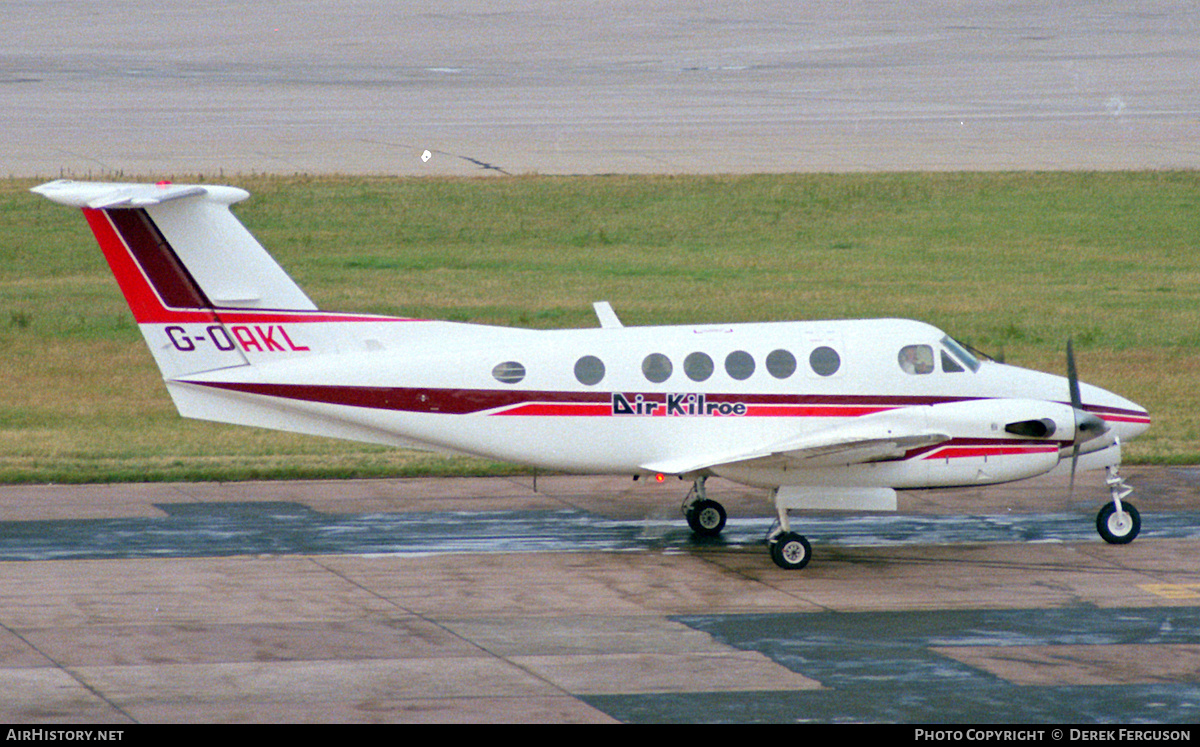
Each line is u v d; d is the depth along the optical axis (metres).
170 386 61.16
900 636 50.16
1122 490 64.50
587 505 72.44
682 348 62.66
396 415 61.72
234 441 90.88
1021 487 77.00
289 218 170.25
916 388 63.31
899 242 168.50
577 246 165.75
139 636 49.16
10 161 188.88
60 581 56.22
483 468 81.56
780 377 62.53
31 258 153.00
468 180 190.12
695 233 171.38
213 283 60.78
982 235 171.25
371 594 55.03
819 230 173.25
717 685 44.81
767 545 63.66
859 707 42.94
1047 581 57.91
